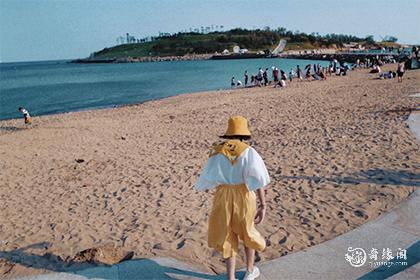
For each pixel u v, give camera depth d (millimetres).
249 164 3412
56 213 6645
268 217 5492
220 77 58062
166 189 7441
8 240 5559
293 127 13133
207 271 4094
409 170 6914
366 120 12336
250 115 17656
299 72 39312
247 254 3725
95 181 8578
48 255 4793
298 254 4305
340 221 5137
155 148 12000
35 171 10086
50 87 55969
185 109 22125
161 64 128375
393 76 30156
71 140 14477
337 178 6930
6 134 16672
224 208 3498
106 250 4680
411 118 11492
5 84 68375
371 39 173500
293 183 6953
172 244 4859
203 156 10289
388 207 5422
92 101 35750
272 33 170875
